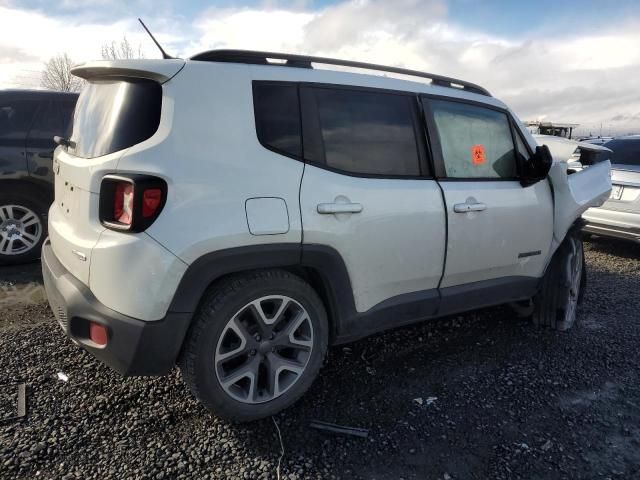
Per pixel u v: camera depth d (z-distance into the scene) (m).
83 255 2.32
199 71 2.40
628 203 6.25
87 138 2.57
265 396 2.61
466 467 2.38
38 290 4.41
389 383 3.09
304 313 2.65
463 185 3.23
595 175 4.18
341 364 3.30
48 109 5.13
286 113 2.60
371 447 2.49
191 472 2.27
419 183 3.02
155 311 2.21
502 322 4.11
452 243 3.12
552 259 3.93
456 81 3.43
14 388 2.84
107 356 2.28
